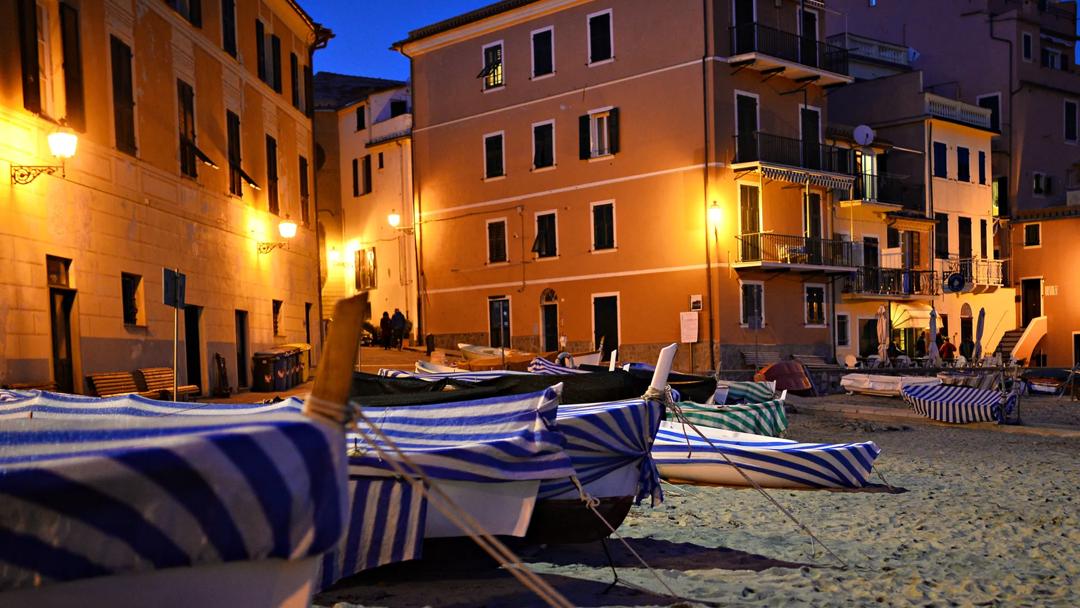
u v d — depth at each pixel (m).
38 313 14.38
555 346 39.50
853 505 10.72
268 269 25.98
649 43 36.59
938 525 9.48
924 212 44.81
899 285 41.94
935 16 53.34
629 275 37.09
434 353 38.22
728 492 11.72
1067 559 7.93
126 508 3.42
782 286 37.19
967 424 21.70
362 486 6.45
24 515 3.37
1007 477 13.10
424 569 7.55
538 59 40.00
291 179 28.55
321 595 6.69
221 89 22.77
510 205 41.00
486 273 41.94
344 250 50.97
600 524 6.98
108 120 16.92
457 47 43.00
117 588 3.47
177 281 11.76
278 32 27.73
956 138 46.88
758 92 36.56
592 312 38.19
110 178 16.91
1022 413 25.16
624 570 7.52
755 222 36.16
